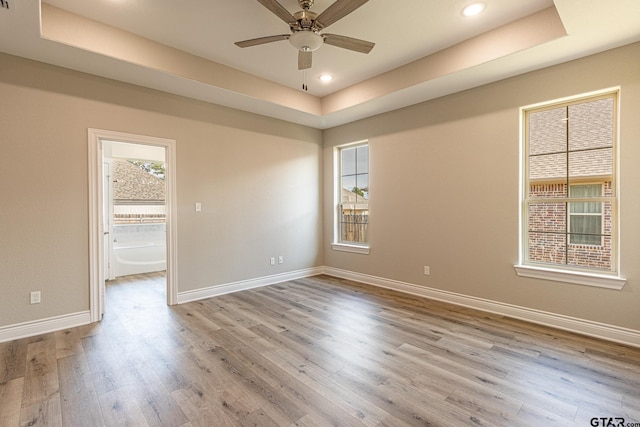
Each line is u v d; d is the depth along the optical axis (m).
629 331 2.71
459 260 3.84
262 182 4.82
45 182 3.04
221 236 4.37
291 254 5.24
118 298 4.21
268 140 4.88
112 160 5.54
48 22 2.58
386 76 3.88
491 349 2.66
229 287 4.46
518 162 3.34
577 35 2.53
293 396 2.03
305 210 5.44
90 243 3.29
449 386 2.13
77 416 1.84
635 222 2.69
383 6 2.59
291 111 4.59
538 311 3.23
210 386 2.14
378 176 4.75
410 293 4.36
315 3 2.57
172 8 2.63
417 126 4.23
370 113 4.68
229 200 4.44
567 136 3.11
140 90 3.61
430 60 3.44
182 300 4.00
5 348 2.70
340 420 1.80
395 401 1.97
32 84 2.96
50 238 3.08
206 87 3.65
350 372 2.31
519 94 3.30
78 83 3.21
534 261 3.34
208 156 4.21
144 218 6.32
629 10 2.21
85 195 3.26
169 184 3.87
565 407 1.90
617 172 2.81
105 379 2.23
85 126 3.25
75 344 2.79
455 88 3.69
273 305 3.88
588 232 3.00
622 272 2.75
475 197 3.68
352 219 5.32
